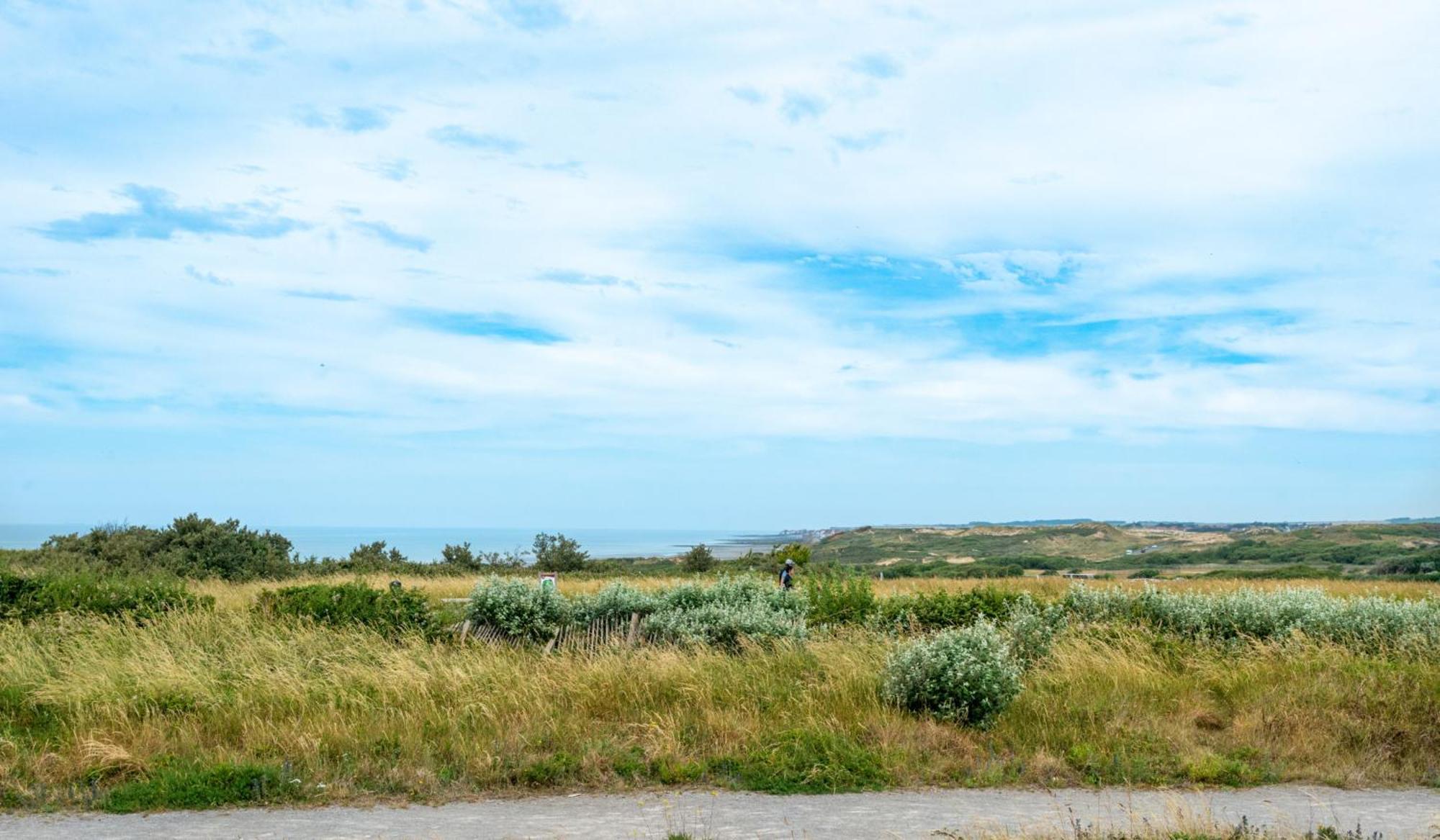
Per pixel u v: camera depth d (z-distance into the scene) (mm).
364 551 38062
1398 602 16547
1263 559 79188
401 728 9578
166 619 14898
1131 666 12422
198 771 8320
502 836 6934
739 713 10047
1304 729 9758
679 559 48188
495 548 183625
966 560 82062
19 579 16156
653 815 7496
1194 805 7871
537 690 10703
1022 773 8727
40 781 8219
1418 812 7758
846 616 16594
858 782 8391
